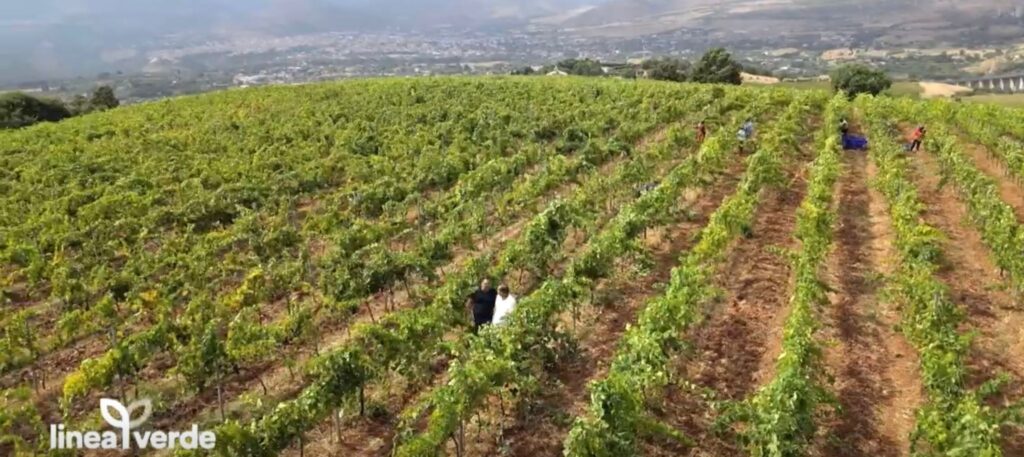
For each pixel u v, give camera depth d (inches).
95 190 1272.1
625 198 1089.4
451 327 679.1
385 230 935.0
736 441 512.4
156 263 888.9
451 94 2315.5
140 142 1724.9
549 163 1286.9
